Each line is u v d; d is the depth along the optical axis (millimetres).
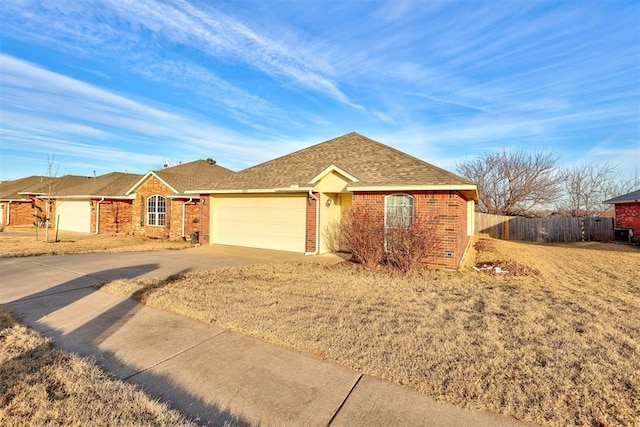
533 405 2984
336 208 14125
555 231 21000
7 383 3215
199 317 5324
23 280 7938
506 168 30203
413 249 9086
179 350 4160
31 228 25906
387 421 2793
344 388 3303
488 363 3787
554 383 3369
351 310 5711
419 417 2844
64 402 2938
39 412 2785
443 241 10070
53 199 24969
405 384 3365
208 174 22578
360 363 3764
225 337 4574
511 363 3799
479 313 5648
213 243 15836
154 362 3840
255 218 14492
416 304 6141
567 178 30266
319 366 3752
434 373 3549
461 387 3279
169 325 5031
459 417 2848
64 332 4730
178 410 2912
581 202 30031
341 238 13609
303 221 13133
